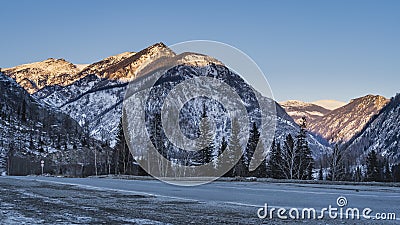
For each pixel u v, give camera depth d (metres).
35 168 85.50
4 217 11.48
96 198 17.67
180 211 13.08
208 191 22.09
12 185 27.80
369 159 52.28
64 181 34.84
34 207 14.11
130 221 10.84
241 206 14.58
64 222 10.62
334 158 45.91
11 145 108.44
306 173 48.00
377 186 29.06
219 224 10.48
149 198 17.67
